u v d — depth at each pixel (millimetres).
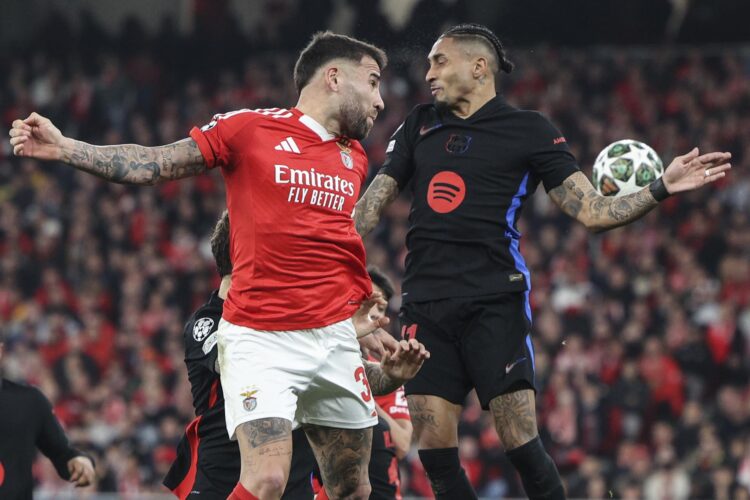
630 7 77250
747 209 63000
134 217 67625
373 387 18578
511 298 18938
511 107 19406
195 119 78375
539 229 60844
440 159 19281
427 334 19094
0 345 22156
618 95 73438
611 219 17938
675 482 44031
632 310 54750
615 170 18828
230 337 16750
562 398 47562
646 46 77062
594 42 77562
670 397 48844
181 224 67188
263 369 16469
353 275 17406
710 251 60031
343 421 17484
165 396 51938
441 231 19062
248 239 16672
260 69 81000
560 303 55562
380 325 17844
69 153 15484
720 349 51812
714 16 76438
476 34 19594
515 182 19047
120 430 49562
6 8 85875
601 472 44812
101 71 82250
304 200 16703
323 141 17078
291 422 16484
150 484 47219
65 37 84062
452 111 19625
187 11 87438
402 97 73125
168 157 16266
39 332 58375
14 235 67062
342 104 17156
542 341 51312
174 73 82375
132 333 57719
